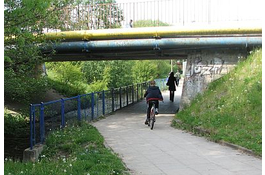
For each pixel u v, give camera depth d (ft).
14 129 42.06
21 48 35.42
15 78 40.45
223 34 44.50
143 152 25.98
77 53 53.01
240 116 32.22
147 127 38.88
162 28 45.88
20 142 38.75
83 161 21.59
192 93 48.03
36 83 45.55
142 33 46.32
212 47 46.29
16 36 33.76
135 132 35.47
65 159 23.89
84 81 98.17
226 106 35.78
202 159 23.29
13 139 40.01
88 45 48.21
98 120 45.24
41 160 25.20
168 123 41.91
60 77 81.30
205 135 31.53
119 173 19.42
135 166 21.75
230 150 25.77
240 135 27.84
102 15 50.29
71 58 61.31
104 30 47.55
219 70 46.96
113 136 33.22
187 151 25.96
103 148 26.58
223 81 43.65
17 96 45.85
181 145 28.32
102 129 37.73
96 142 28.76
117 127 39.11
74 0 43.83
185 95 48.52
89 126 37.78
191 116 38.65
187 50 49.03
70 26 50.21
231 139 27.32
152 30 46.01
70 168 19.99
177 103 67.92
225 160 22.75
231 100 36.52
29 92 47.01
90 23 50.39
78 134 32.09
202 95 44.57
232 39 44.24
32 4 28.37
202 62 47.93
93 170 19.62
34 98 55.11
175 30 45.39
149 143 29.48
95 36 47.73
